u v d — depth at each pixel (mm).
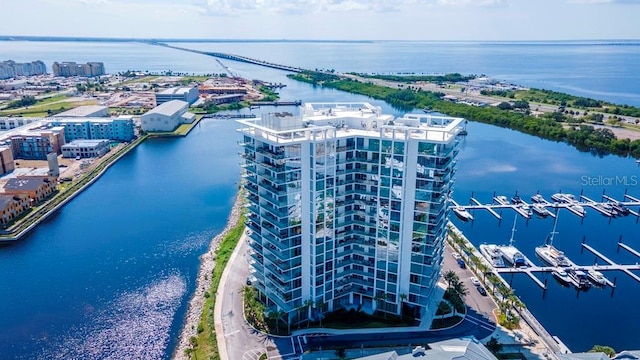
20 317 140375
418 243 124438
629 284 165625
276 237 123312
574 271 168625
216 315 134750
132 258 175625
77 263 172125
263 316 132375
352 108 150625
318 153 117312
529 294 158000
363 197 127625
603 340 135875
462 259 169125
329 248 128250
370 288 134875
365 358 96312
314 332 127562
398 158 118250
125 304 146625
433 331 128500
